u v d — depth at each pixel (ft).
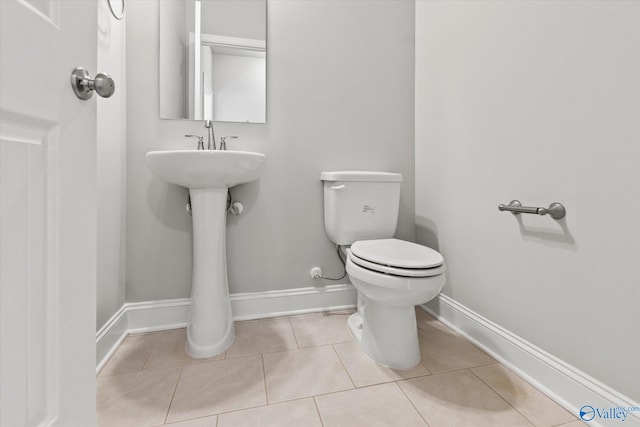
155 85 4.65
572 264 3.08
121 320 4.40
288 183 5.24
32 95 1.37
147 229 4.68
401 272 3.31
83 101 1.74
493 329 4.06
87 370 1.77
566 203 3.12
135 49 4.57
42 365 1.48
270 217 5.19
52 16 1.51
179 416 3.00
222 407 3.13
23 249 1.37
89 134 1.80
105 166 3.91
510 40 3.76
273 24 5.09
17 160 1.33
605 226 2.79
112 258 4.15
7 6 1.24
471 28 4.40
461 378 3.61
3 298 1.27
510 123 3.77
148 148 4.64
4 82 1.24
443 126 5.04
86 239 1.77
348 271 3.92
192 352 4.03
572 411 3.03
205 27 4.85
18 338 1.34
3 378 1.26
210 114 4.86
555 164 3.23
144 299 4.71
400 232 5.85
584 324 2.98
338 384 3.49
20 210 1.35
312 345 4.33
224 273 4.35
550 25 3.25
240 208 4.97
